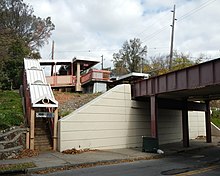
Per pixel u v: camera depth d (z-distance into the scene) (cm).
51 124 2170
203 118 3859
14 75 3862
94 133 2275
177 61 5831
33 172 1366
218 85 1869
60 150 2030
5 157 1698
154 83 2431
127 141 2523
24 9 5509
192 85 2017
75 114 2169
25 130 1964
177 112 3288
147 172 1366
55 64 3900
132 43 7088
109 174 1309
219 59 1802
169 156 2078
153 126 2381
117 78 4000
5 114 2136
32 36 5484
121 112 2525
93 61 3694
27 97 2353
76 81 3581
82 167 1520
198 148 2586
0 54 3800
